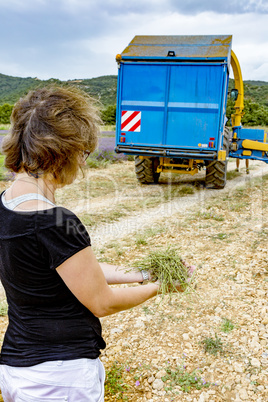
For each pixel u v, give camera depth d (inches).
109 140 713.6
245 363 112.3
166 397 101.1
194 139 332.8
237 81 431.5
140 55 329.4
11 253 49.5
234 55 415.2
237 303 146.1
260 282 162.4
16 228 49.1
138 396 101.9
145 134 341.7
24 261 49.4
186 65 322.3
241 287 159.0
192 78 323.9
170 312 142.4
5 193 53.8
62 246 48.3
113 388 105.1
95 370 55.6
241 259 189.5
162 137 338.3
